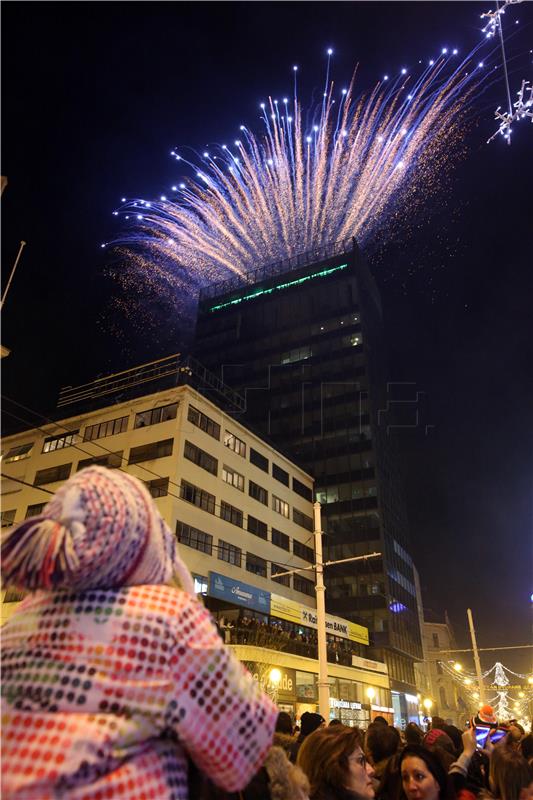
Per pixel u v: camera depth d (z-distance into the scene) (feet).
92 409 123.34
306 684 109.60
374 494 178.40
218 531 112.88
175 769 4.25
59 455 120.78
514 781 12.53
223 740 4.33
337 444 191.42
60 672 4.05
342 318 214.69
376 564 168.25
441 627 247.29
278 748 6.97
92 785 3.72
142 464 109.40
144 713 4.03
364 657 148.46
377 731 16.06
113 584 4.48
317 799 9.67
